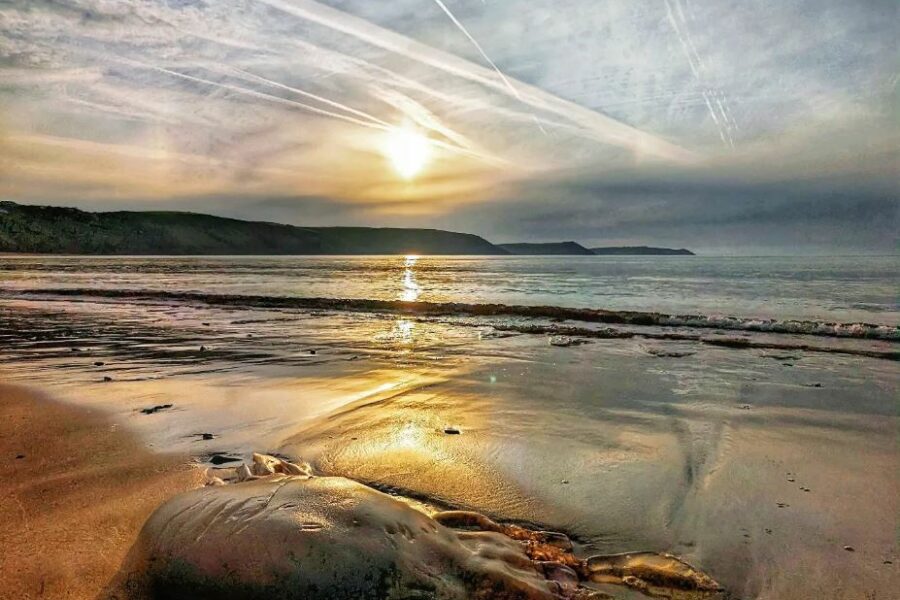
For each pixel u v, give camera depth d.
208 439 4.95
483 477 4.09
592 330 11.72
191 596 2.43
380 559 2.49
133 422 5.45
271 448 4.73
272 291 27.23
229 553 2.47
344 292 26.72
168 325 13.34
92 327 13.02
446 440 4.88
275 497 2.85
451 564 2.66
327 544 2.48
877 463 4.20
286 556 2.43
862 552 2.98
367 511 2.73
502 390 6.66
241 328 12.73
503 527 3.30
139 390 6.80
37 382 7.29
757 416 5.51
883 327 10.91
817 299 20.55
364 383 7.10
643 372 7.62
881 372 7.49
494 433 5.07
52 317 15.18
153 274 46.69
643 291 26.03
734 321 12.25
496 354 9.12
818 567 2.86
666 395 6.38
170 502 2.97
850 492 3.71
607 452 4.56
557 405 5.99
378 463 4.37
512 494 3.82
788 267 54.66
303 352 9.49
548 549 3.04
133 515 3.42
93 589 2.65
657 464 4.29
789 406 5.86
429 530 2.82
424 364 8.30
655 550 3.08
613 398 6.27
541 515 3.52
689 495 3.74
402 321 13.93
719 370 7.73
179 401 6.25
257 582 2.37
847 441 4.72
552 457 4.46
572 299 21.97
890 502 3.55
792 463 4.25
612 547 3.14
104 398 6.40
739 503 3.60
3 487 3.90
